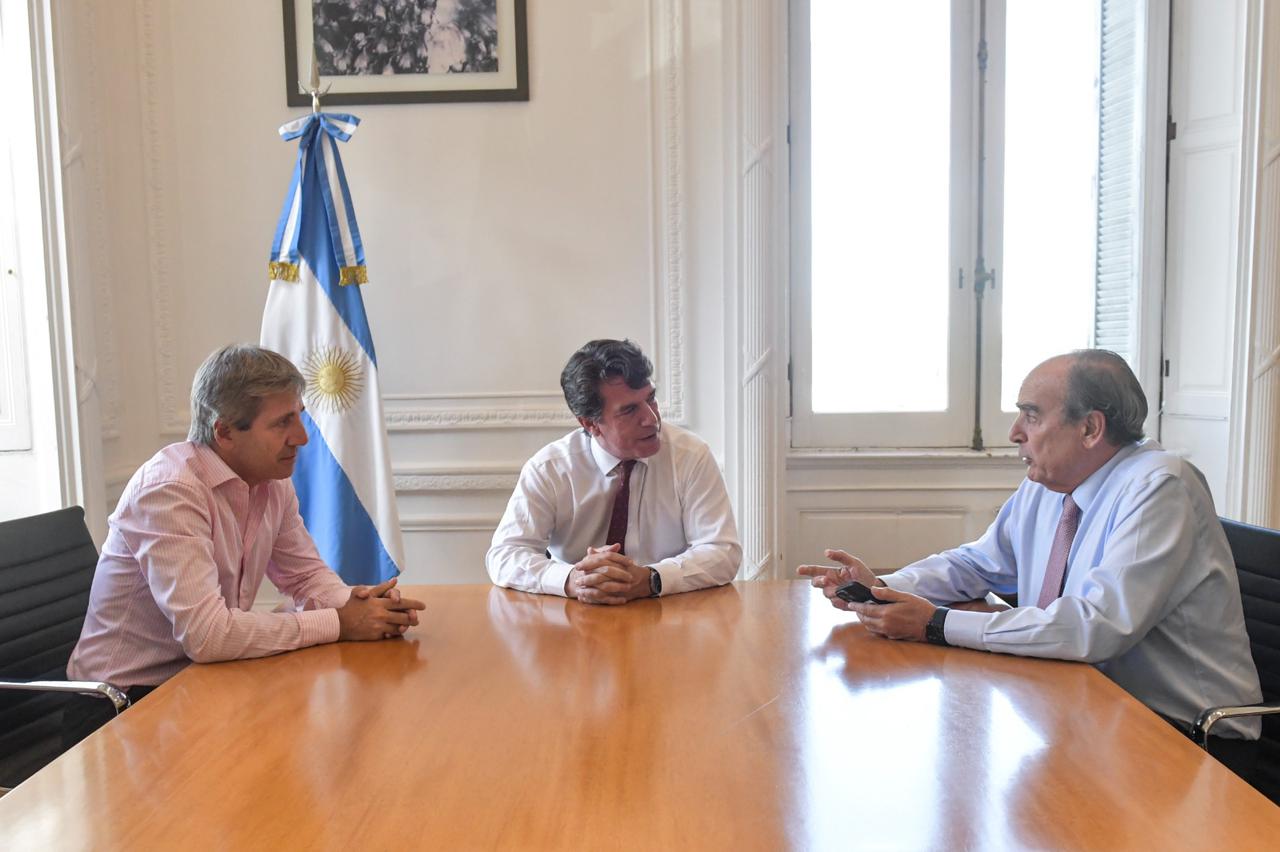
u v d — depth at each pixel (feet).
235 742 4.53
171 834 3.66
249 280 12.50
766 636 6.04
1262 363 11.95
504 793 3.94
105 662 6.52
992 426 13.38
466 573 12.75
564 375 7.78
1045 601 6.51
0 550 7.07
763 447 12.23
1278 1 11.59
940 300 13.37
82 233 11.42
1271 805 3.77
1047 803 3.80
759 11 11.81
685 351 12.49
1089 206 13.41
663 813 3.75
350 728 4.66
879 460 13.12
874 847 3.48
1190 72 12.53
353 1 12.25
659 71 12.26
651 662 5.57
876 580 6.75
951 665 5.46
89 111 11.85
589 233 12.46
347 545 11.25
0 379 11.27
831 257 13.35
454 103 12.38
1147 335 13.01
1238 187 12.02
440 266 12.54
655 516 8.09
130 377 12.50
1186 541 5.73
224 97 12.35
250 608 6.97
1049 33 13.25
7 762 6.57
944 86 13.21
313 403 11.29
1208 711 5.39
